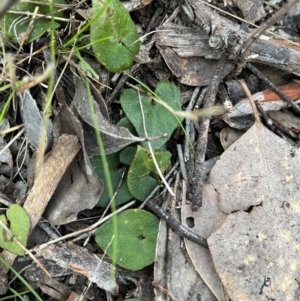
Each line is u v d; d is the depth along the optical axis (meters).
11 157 0.14
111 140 0.13
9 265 0.13
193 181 0.13
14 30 0.14
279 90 0.15
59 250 0.13
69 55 0.13
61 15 0.14
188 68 0.15
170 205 0.13
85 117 0.13
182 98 0.15
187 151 0.14
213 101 0.14
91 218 0.14
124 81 0.14
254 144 0.14
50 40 0.14
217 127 0.15
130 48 0.13
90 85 0.13
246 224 0.13
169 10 0.15
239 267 0.13
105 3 0.12
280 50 0.14
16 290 0.13
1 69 0.14
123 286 0.13
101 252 0.13
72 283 0.13
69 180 0.13
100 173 0.13
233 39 0.14
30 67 0.14
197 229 0.13
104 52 0.13
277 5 0.16
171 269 0.13
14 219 0.13
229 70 0.15
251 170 0.14
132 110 0.14
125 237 0.13
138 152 0.13
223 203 0.13
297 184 0.13
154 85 0.15
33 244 0.13
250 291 0.12
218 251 0.13
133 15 0.15
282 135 0.15
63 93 0.13
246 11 0.16
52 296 0.13
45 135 0.12
